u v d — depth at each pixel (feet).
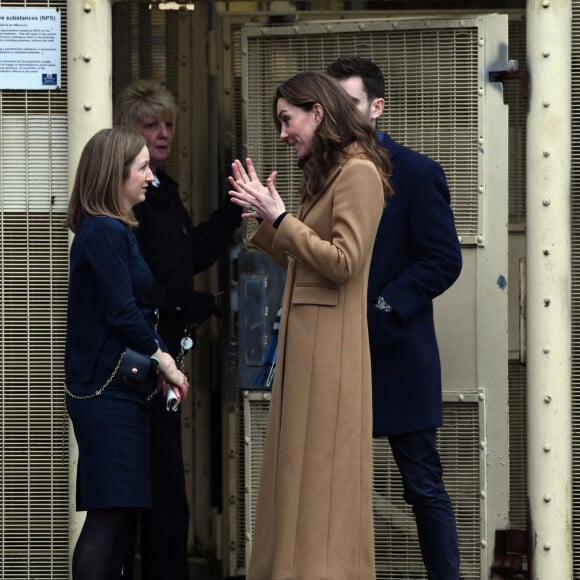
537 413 47.88
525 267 48.55
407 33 50.29
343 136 40.96
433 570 44.73
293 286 41.68
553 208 47.50
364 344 41.16
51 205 49.06
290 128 41.39
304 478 40.32
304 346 40.70
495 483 49.49
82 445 42.06
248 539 50.98
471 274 49.75
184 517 49.83
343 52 50.85
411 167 45.19
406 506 50.47
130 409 42.01
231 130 57.82
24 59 48.85
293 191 51.39
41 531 49.06
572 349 48.21
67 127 48.85
